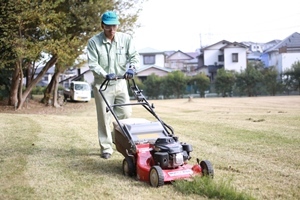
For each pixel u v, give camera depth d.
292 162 5.62
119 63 6.02
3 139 8.04
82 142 7.72
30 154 6.50
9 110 19.91
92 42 5.93
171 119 12.52
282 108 17.36
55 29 17.48
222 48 50.00
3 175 5.11
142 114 16.17
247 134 8.35
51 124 10.95
